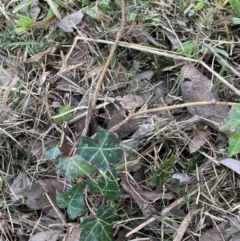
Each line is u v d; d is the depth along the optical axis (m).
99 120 0.49
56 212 0.47
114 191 0.44
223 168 0.47
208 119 0.48
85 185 0.47
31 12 0.56
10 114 0.50
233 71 0.49
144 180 0.47
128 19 0.54
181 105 0.46
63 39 0.54
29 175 0.48
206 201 0.46
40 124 0.50
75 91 0.51
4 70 0.52
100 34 0.53
